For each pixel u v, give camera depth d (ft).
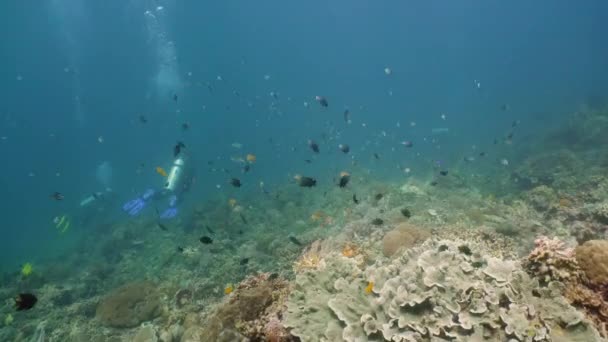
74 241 66.90
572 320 11.82
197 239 45.73
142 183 115.03
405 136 122.11
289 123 178.70
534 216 31.78
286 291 18.44
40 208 122.72
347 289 15.38
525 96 169.17
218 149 139.74
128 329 27.40
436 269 13.91
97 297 34.63
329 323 14.14
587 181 38.32
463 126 131.03
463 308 12.60
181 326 24.52
